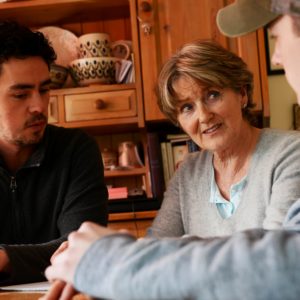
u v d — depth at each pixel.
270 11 0.59
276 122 2.27
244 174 1.29
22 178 1.48
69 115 2.08
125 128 2.26
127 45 2.28
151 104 2.05
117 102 2.07
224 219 1.30
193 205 1.40
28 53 1.37
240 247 0.46
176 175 1.49
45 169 1.50
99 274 0.49
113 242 0.51
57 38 2.34
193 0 2.06
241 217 1.25
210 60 1.23
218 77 1.23
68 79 2.29
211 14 2.05
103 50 2.18
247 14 0.65
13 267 1.13
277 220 1.04
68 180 1.50
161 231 1.41
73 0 2.16
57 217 1.48
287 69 0.57
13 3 2.16
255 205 1.22
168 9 2.06
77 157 1.52
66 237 1.29
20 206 1.46
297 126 2.24
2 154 1.50
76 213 1.42
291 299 0.42
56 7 2.22
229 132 1.27
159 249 0.49
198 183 1.40
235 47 2.02
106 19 2.43
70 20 2.41
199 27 2.05
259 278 0.43
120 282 0.47
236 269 0.44
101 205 1.47
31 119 1.41
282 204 1.07
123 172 2.22
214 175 1.37
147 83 2.05
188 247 0.48
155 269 0.47
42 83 1.41
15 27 1.39
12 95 1.38
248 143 1.29
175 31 2.06
